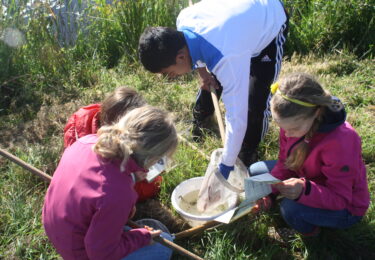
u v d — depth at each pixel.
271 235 2.46
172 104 3.78
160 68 2.14
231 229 2.42
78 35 4.59
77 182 1.70
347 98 3.69
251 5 2.33
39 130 3.41
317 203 2.11
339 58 4.32
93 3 4.73
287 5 4.71
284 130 2.16
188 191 2.67
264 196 2.17
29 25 4.25
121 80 4.24
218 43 2.11
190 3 3.46
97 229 1.67
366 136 3.16
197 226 2.39
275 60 2.64
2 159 3.08
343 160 1.99
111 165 1.68
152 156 1.69
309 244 2.35
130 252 1.89
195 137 3.37
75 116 2.67
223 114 3.58
